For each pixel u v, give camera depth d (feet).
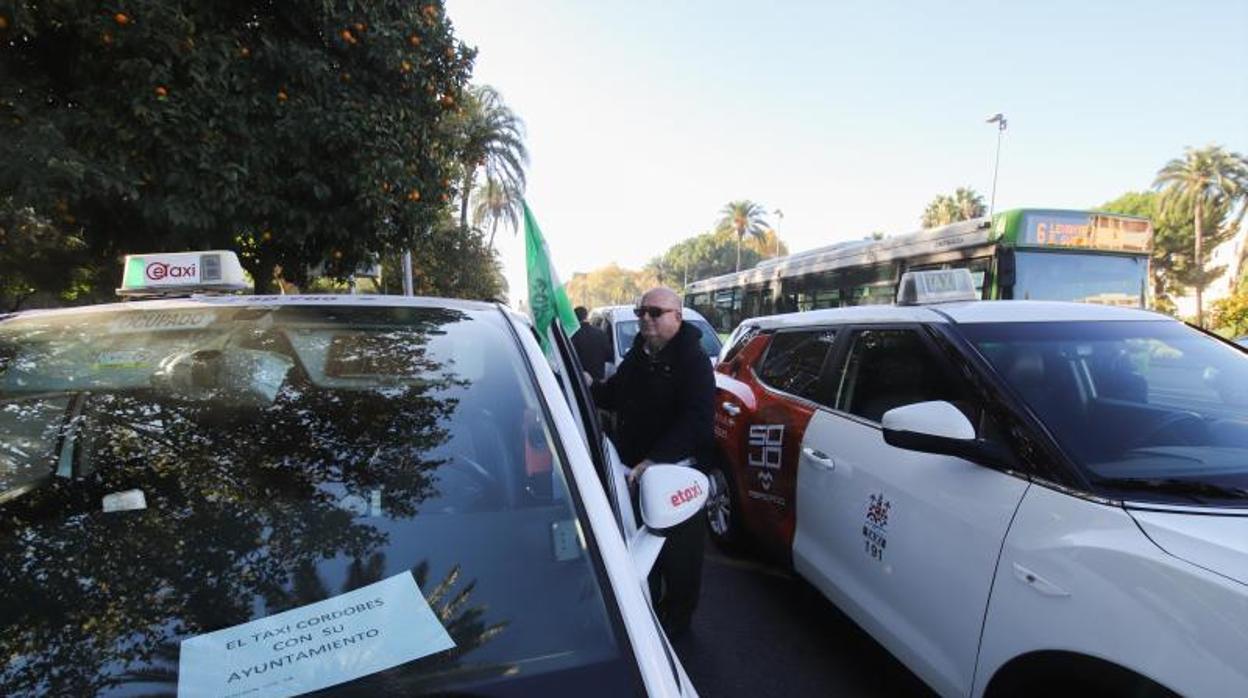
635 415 11.11
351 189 20.49
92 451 5.48
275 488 5.16
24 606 4.10
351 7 19.99
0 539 4.62
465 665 3.86
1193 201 150.10
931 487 8.08
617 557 4.62
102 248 20.42
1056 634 6.13
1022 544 6.68
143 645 3.86
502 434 5.75
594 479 5.26
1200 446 7.23
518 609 4.24
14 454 5.43
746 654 10.71
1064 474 6.79
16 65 16.61
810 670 10.26
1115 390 8.16
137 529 4.72
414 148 22.81
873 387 10.24
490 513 5.03
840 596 9.78
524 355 6.71
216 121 17.93
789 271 43.93
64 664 3.74
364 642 3.95
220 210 18.40
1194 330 9.79
